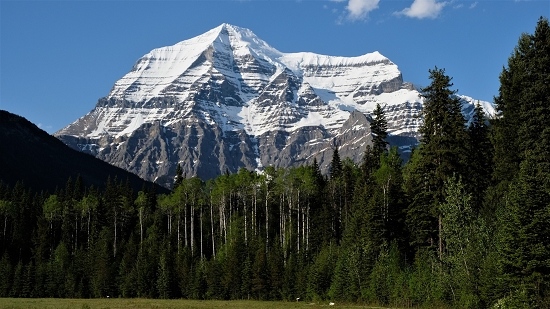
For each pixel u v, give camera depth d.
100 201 161.00
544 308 56.19
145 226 156.00
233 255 115.06
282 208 132.88
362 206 102.38
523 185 59.31
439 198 76.62
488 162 89.00
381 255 87.06
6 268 134.25
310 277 99.75
